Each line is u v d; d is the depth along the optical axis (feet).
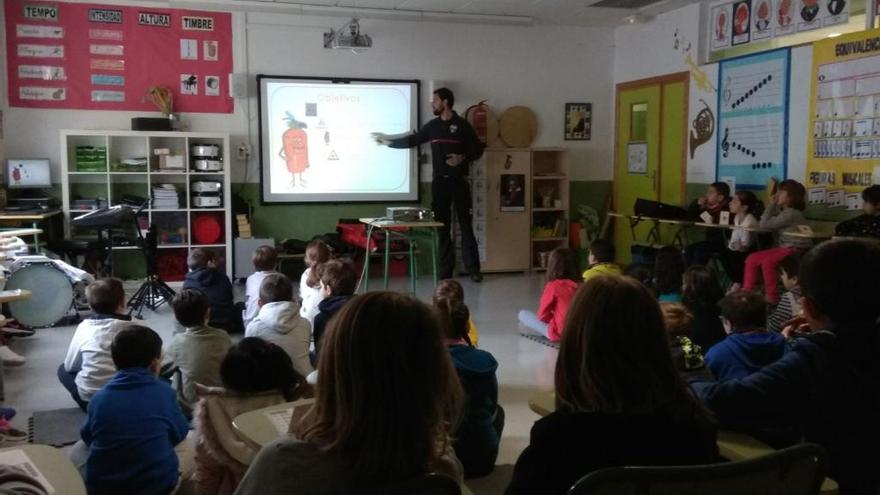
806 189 22.08
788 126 22.66
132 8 25.55
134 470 8.59
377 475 3.81
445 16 27.45
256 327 12.23
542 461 4.80
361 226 27.07
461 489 4.58
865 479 5.62
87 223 21.52
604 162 31.24
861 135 20.24
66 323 19.92
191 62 26.27
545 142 30.37
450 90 28.02
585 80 30.60
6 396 14.35
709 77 25.80
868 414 5.59
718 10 25.38
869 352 5.57
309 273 16.65
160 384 9.07
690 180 26.99
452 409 4.21
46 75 25.04
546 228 30.19
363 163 28.22
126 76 25.73
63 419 13.04
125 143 25.72
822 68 21.38
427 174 29.04
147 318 20.77
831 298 5.55
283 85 27.12
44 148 25.23
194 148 25.71
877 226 18.58
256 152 27.22
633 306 4.79
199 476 8.12
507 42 29.43
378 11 26.78
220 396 8.06
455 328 10.42
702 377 7.61
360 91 27.89
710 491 4.55
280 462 3.85
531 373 15.99
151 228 22.44
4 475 4.92
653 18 28.35
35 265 18.70
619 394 4.70
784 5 22.77
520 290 25.93
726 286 23.48
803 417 5.86
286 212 27.76
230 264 26.13
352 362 3.83
